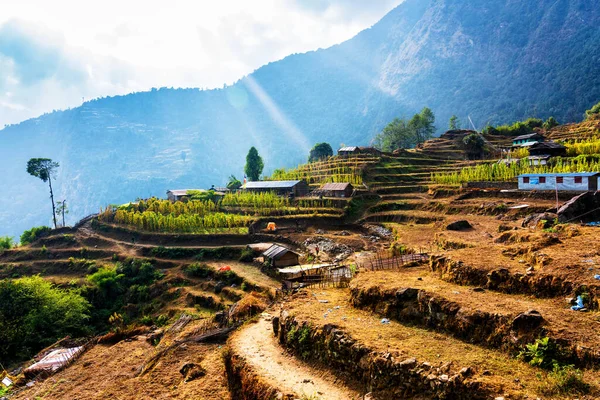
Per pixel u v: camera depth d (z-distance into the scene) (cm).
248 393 2391
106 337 4962
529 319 1923
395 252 5694
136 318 6912
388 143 19900
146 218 10312
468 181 8962
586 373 1631
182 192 13738
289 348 2712
